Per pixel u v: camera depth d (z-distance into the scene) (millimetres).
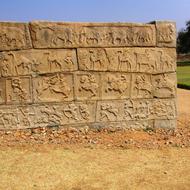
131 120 9961
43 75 9289
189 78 29531
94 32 9500
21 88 9180
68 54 9383
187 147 8570
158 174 6664
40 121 9344
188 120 12047
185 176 6590
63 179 6293
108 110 9781
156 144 8695
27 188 5871
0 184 6004
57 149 7949
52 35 9227
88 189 5895
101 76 9656
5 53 9023
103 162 7234
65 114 9500
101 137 9078
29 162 7066
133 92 9938
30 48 9141
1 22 8930
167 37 10031
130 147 8336
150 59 9953
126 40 9734
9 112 9164
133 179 6387
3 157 7305
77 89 9531
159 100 10148
